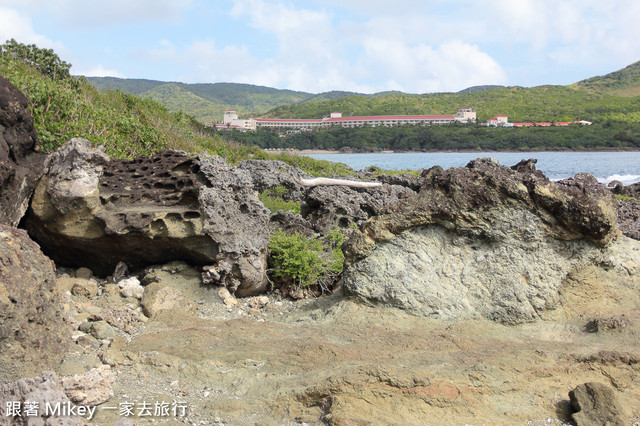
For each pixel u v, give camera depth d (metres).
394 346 5.71
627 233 10.40
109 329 6.21
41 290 5.39
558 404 4.88
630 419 4.67
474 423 4.51
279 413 4.73
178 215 7.43
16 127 6.96
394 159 54.50
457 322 6.44
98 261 7.96
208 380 5.30
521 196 6.51
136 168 8.47
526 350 5.52
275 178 13.42
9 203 6.74
